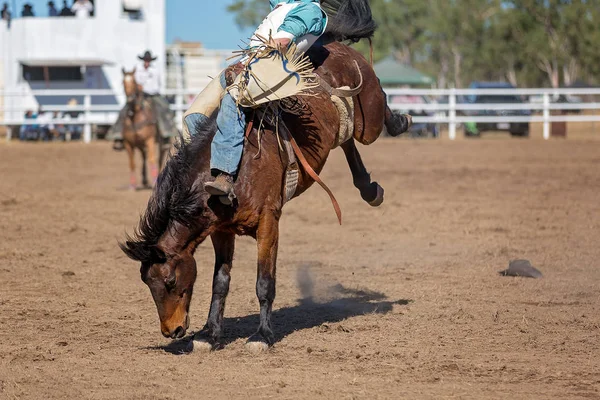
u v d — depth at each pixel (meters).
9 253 14.62
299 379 7.84
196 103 9.06
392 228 17.52
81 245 15.65
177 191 8.30
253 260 14.30
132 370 8.19
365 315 10.42
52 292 11.79
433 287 11.95
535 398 7.23
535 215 18.77
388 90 42.91
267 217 8.75
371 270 13.30
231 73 8.89
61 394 7.41
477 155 34.19
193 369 8.23
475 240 15.88
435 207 20.34
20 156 35.66
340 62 10.14
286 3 9.45
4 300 11.25
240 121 8.59
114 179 27.81
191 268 8.45
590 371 8.02
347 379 7.82
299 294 11.70
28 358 8.58
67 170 30.59
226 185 8.26
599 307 10.71
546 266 13.38
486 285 12.05
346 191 24.00
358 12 10.77
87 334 9.62
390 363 8.34
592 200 21.02
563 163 30.42
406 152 35.94
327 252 14.96
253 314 10.60
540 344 9.02
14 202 21.75
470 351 8.77
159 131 24.36
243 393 7.44
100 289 12.02
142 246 8.20
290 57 8.98
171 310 8.34
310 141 9.31
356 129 10.41
